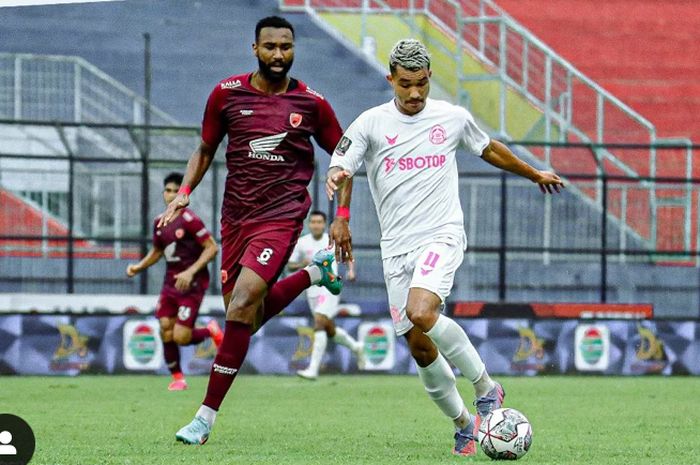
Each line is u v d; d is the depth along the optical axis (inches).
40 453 876.0
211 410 954.7
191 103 3245.6
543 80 3558.1
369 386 1841.8
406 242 904.9
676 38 3784.5
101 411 1346.0
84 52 3331.7
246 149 971.3
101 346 2146.9
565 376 2260.1
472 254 2583.7
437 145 908.6
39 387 1775.3
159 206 2488.9
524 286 2596.0
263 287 957.8
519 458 844.0
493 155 943.7
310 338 2204.7
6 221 2481.5
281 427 1154.7
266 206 972.6
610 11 3811.5
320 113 987.9
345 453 896.9
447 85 3336.6
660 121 3567.9
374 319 2219.5
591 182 2642.7
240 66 3378.4
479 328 2260.1
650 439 1059.9
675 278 2682.1
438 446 970.7
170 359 1754.4
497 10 3388.3
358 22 3496.6
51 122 2228.1
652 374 2301.9
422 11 3496.6
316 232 2032.5
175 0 3452.3
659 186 2669.8
